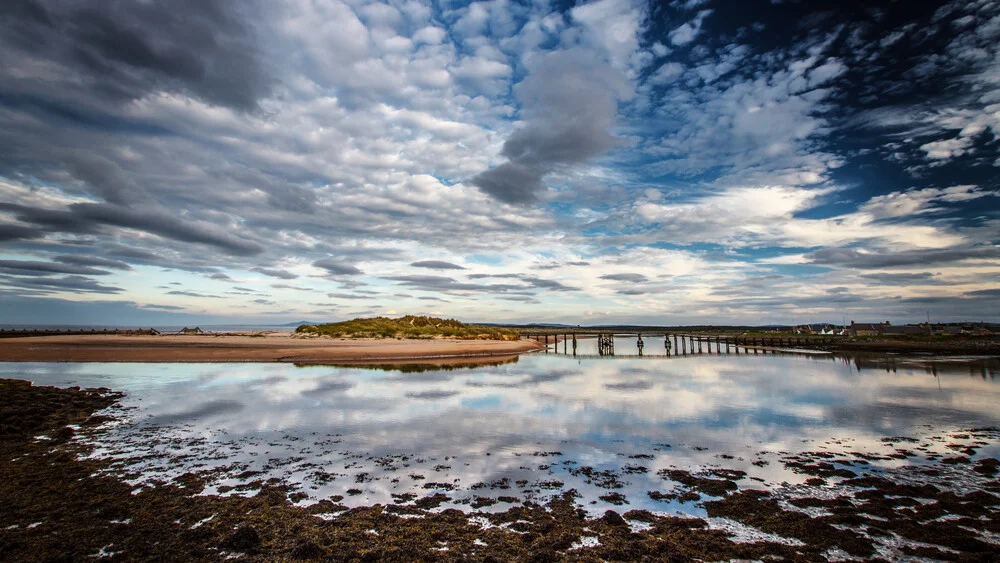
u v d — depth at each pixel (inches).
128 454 510.9
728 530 331.6
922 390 992.2
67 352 1587.1
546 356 2160.4
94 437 579.5
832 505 379.9
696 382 1138.7
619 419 699.4
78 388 907.4
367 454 516.7
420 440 574.9
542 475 454.0
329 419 682.2
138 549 292.8
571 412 748.6
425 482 431.2
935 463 494.9
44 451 520.1
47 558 279.4
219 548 294.8
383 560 282.7
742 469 475.8
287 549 293.4
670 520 346.0
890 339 3021.7
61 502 371.6
